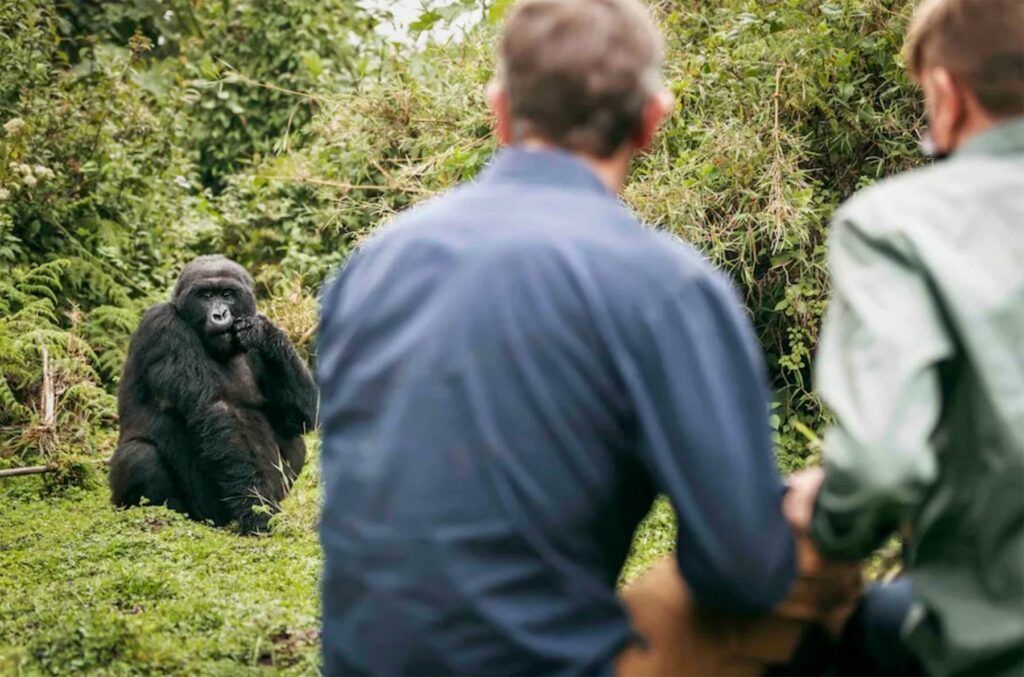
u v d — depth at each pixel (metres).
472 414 2.27
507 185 2.50
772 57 8.20
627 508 2.40
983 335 2.12
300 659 4.91
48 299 11.15
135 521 7.76
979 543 2.21
